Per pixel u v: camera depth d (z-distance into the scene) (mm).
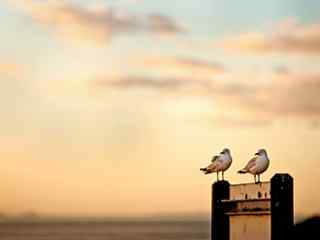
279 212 31453
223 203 34969
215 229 35250
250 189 33344
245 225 33688
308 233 37562
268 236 32219
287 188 31531
